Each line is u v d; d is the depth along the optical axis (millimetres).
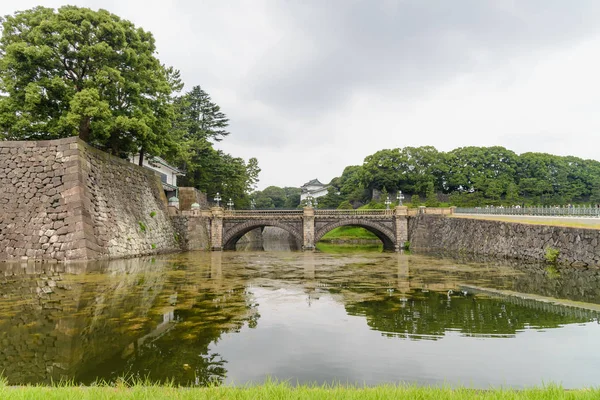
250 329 11477
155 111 41812
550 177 90500
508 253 34438
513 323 12203
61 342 10109
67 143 30156
